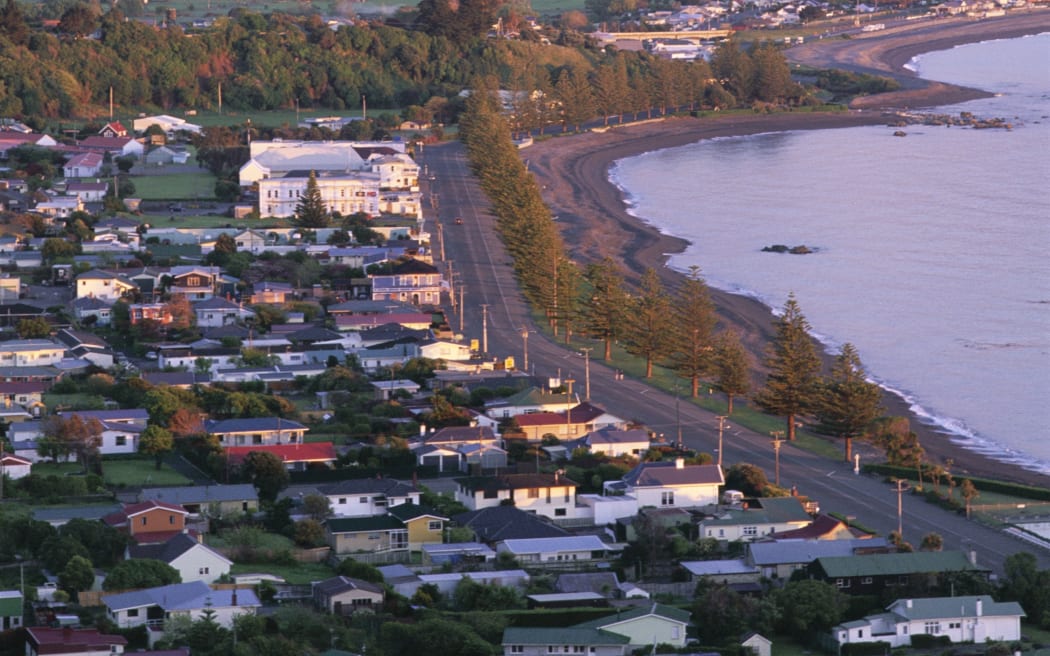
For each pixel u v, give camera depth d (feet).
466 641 609.83
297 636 617.21
